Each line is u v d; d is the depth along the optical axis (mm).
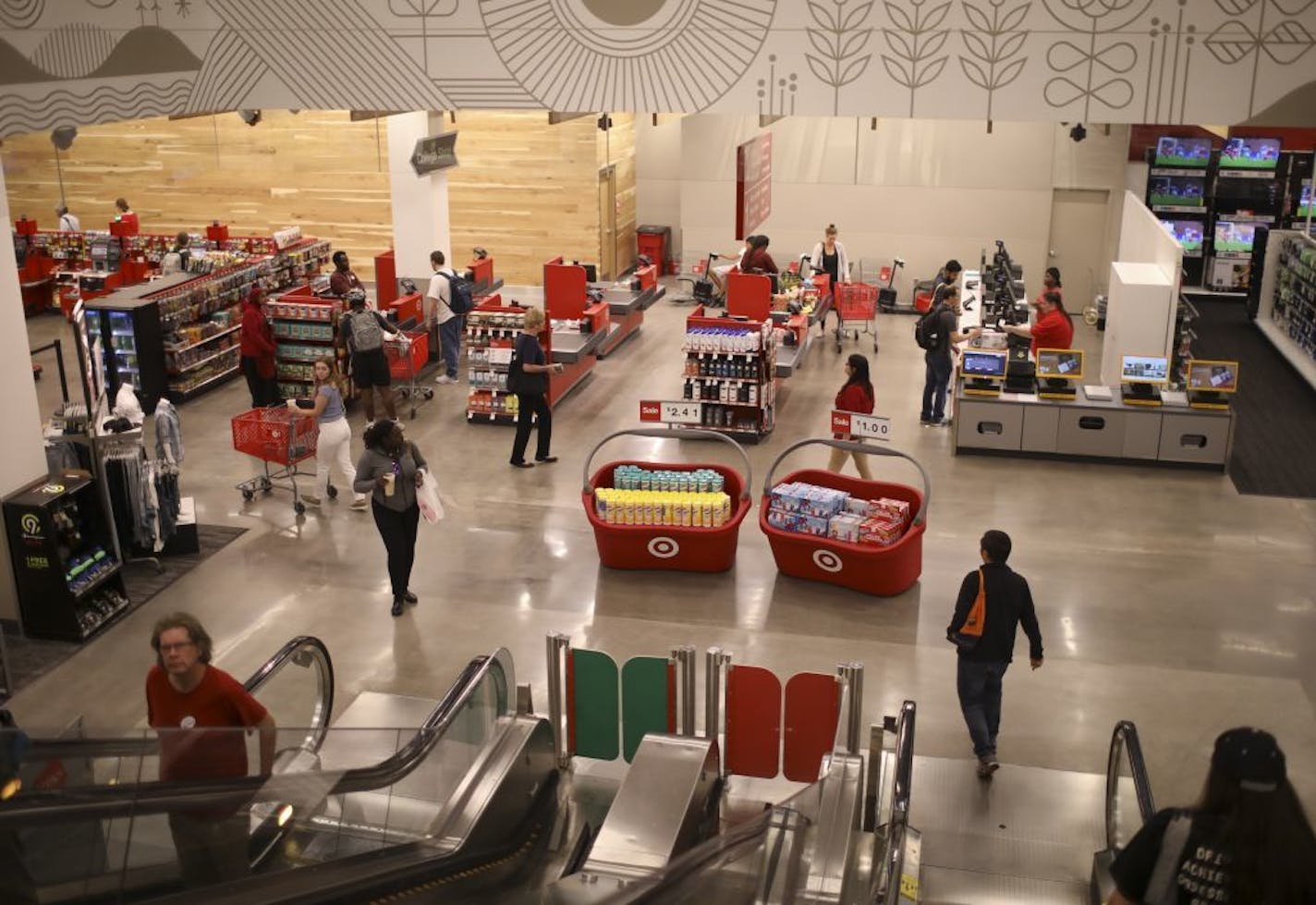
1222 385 12602
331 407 11438
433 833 5137
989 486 12266
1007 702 8250
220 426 14281
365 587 10008
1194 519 11414
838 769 6133
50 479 9312
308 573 10266
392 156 17219
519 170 21109
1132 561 10461
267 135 21797
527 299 20641
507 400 14125
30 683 8562
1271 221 20625
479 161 21188
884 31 7492
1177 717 8070
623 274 22875
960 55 7422
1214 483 12367
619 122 22016
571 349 15070
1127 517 11461
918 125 20000
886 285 20641
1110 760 6398
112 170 22531
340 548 10766
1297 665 8758
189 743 4055
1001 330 14391
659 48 7906
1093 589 9930
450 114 20938
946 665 8727
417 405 14945
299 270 18609
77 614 9102
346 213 22047
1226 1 7008
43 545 8914
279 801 4082
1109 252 20016
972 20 7344
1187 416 12594
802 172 20656
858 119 20203
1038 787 7266
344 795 4484
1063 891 6207
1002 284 16891
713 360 13516
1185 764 7547
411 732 5348
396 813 4965
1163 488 12219
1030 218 20062
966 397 13039
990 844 6680
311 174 21906
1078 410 12836
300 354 14891
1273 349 17797
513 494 12039
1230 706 8203
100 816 3475
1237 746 2773
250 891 3854
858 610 9562
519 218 21406
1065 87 7348
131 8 8062
